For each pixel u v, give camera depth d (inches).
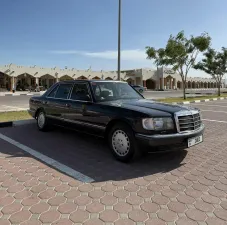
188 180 154.7
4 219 112.3
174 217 114.4
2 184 147.7
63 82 266.4
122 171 169.0
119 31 534.9
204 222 110.6
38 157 198.1
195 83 3046.3
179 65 807.7
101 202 127.6
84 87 233.1
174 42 762.8
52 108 265.4
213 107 612.7
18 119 358.6
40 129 293.0
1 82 1684.3
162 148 171.5
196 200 129.8
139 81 2274.9
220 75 1125.7
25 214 116.4
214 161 190.2
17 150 216.8
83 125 221.1
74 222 110.4
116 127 187.8
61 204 125.4
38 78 1752.0
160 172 167.6
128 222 110.5
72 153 208.8
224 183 150.6
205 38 768.3
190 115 185.0
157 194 136.3
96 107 207.6
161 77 2304.4
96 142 243.6
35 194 135.6
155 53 801.6
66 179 155.5
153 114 172.2
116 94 233.8
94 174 163.6
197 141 189.6
